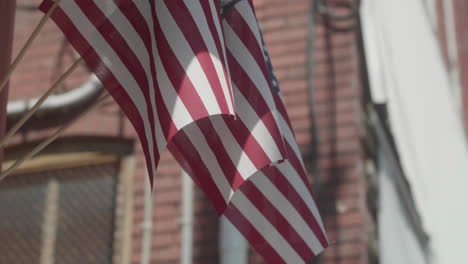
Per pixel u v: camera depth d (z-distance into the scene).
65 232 16.69
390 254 14.48
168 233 15.80
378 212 15.35
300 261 9.23
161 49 7.52
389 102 14.82
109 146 16.84
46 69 17.33
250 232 9.25
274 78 9.26
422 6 15.19
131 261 15.94
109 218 16.50
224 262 14.80
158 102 7.35
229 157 8.30
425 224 14.28
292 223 9.29
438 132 14.62
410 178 14.46
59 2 7.79
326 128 15.60
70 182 16.91
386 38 15.10
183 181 15.85
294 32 16.38
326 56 16.08
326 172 15.30
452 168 14.43
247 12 8.82
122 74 7.71
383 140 15.17
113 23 7.82
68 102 16.84
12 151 17.12
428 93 14.79
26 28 17.62
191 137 8.40
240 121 8.40
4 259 16.83
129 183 16.55
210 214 15.60
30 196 17.00
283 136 9.26
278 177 9.34
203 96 7.28
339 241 14.83
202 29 7.57
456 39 18.58
